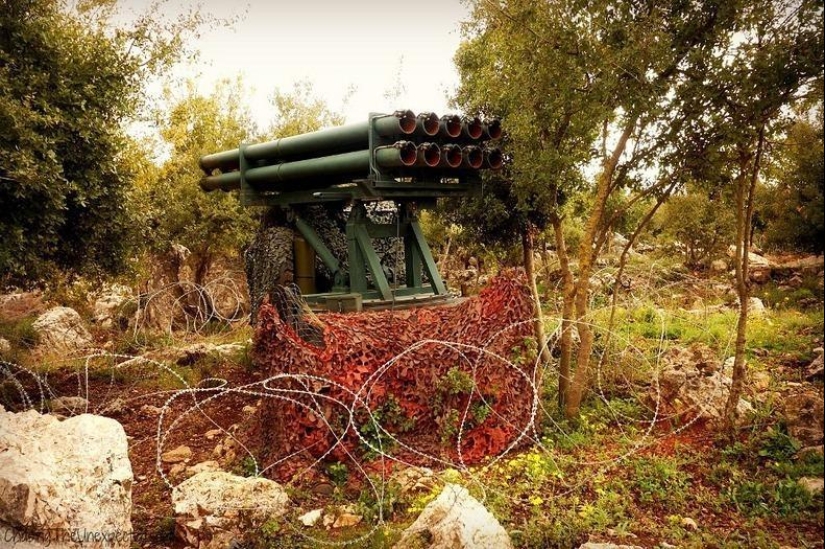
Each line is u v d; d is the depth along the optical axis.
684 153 6.66
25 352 11.96
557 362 9.04
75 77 9.16
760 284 17.56
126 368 11.12
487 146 8.31
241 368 11.08
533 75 7.59
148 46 11.09
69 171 9.14
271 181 10.29
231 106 18.05
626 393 8.60
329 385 6.89
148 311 14.73
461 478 6.37
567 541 5.27
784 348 10.09
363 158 8.07
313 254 10.29
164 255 15.99
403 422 7.16
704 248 20.41
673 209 20.30
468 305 7.87
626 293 13.30
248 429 7.93
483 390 7.29
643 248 23.33
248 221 16.80
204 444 8.00
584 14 6.98
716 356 9.20
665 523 5.59
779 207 10.18
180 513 5.57
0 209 8.32
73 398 9.34
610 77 6.74
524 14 7.38
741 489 6.02
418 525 5.09
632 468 6.54
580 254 7.71
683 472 6.36
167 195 15.62
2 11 8.52
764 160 6.89
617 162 7.45
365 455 6.85
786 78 5.83
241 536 5.48
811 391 7.70
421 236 9.27
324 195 8.89
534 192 8.27
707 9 6.49
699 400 7.74
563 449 7.11
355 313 7.70
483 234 10.18
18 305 16.20
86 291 14.66
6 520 4.30
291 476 6.66
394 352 7.34
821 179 4.83
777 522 5.55
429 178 8.53
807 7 5.58
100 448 5.12
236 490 5.80
